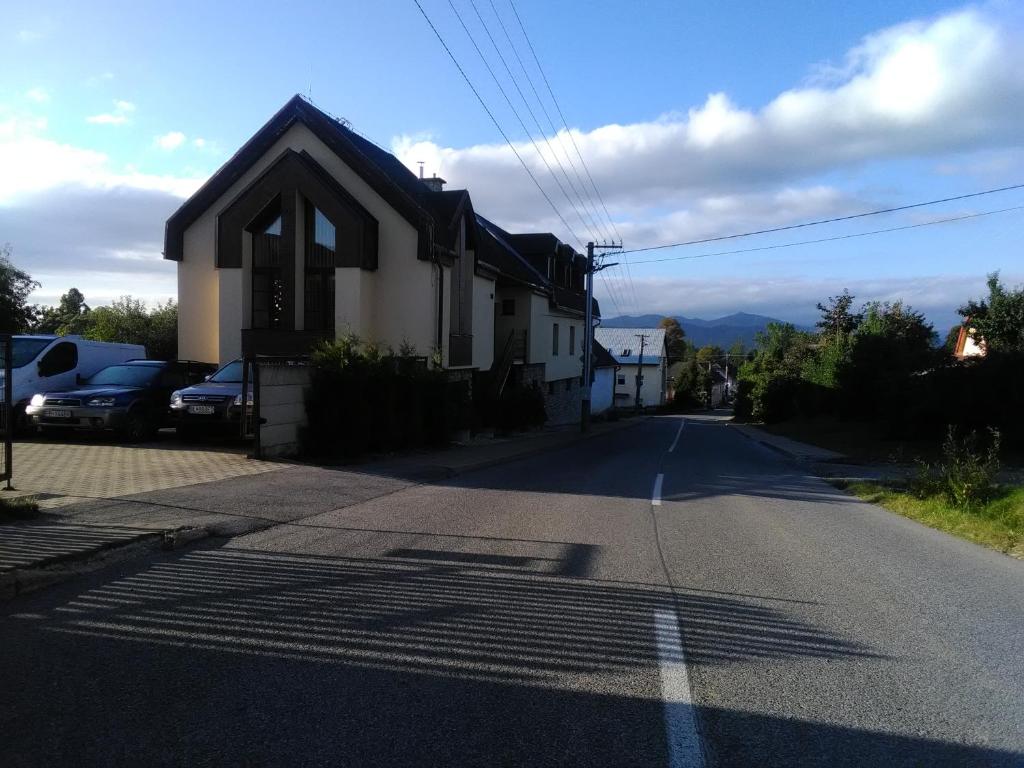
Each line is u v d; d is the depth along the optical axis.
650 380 85.31
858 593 6.04
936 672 4.37
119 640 4.50
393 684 3.98
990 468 10.64
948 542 8.40
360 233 17.75
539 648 4.57
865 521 9.73
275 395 12.38
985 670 4.41
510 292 29.44
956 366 19.03
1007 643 4.90
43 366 15.17
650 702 3.86
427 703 3.77
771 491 12.58
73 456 11.98
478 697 3.86
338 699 3.78
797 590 6.06
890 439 21.91
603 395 54.06
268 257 18.84
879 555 7.54
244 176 19.30
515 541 7.51
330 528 7.78
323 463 12.57
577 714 3.70
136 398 14.16
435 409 16.97
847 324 42.69
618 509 9.82
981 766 3.31
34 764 3.11
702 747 3.40
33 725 3.44
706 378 101.25
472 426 21.39
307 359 14.42
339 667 4.19
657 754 3.33
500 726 3.55
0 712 3.55
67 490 8.77
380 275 18.61
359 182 18.72
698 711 3.78
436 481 11.88
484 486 11.54
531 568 6.44
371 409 14.14
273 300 18.84
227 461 11.92
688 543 7.77
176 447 13.50
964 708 3.89
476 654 4.45
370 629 4.80
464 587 5.79
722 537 8.16
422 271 18.38
